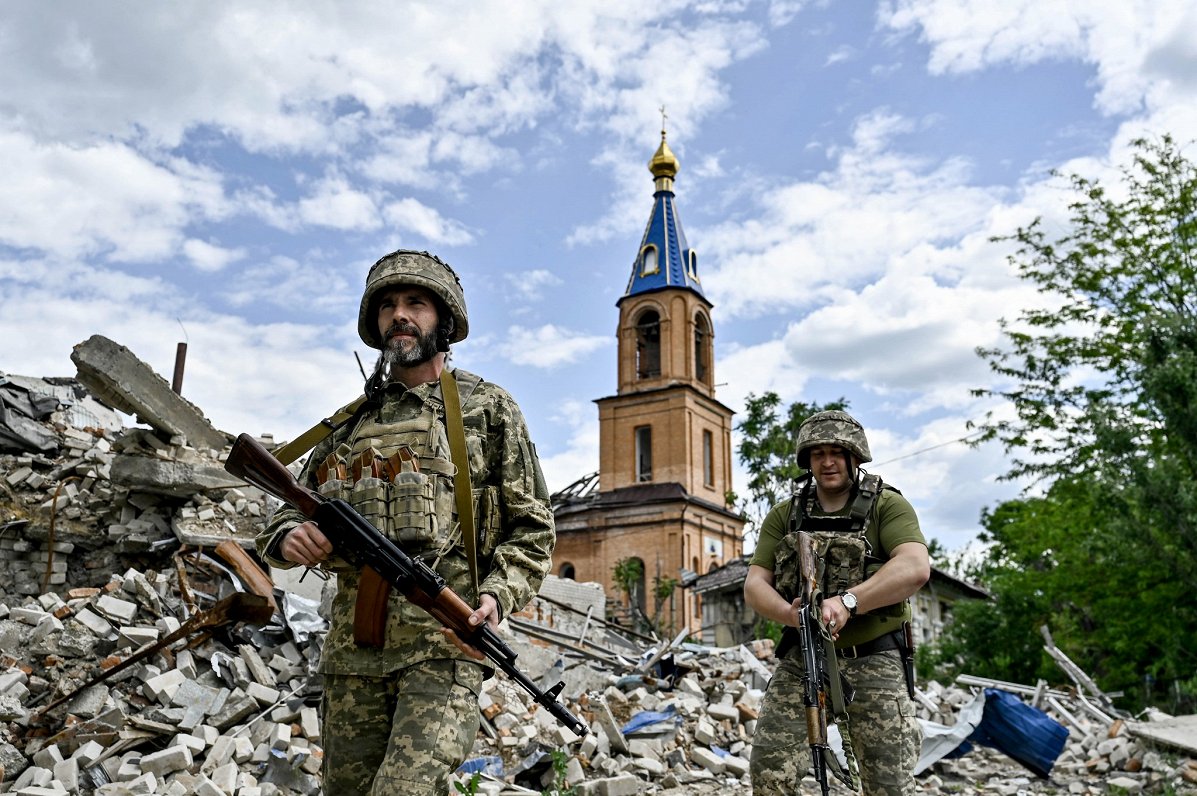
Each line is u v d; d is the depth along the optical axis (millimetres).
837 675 4402
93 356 12234
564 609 17797
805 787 8555
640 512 49406
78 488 13445
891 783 4465
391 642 3557
